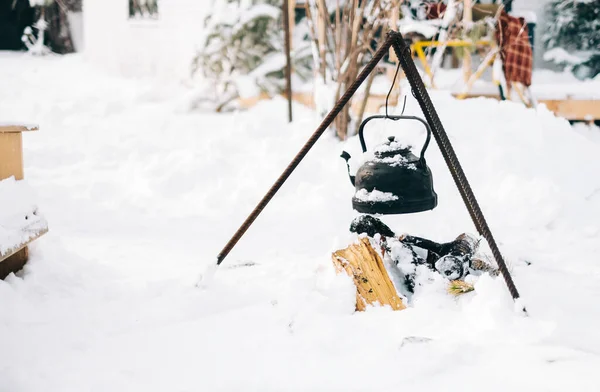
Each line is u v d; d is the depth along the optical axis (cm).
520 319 349
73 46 2055
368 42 796
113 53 1588
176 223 595
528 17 1012
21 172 439
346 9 825
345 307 375
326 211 603
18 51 2152
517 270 448
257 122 891
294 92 1138
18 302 377
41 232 426
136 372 311
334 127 813
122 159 830
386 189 380
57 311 377
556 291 408
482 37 938
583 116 918
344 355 326
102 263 479
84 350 334
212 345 339
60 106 1149
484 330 343
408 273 401
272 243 530
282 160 725
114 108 1150
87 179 749
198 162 730
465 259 409
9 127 423
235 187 680
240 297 401
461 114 725
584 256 486
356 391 293
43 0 1970
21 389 293
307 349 332
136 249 516
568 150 693
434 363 312
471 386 295
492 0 1071
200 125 995
